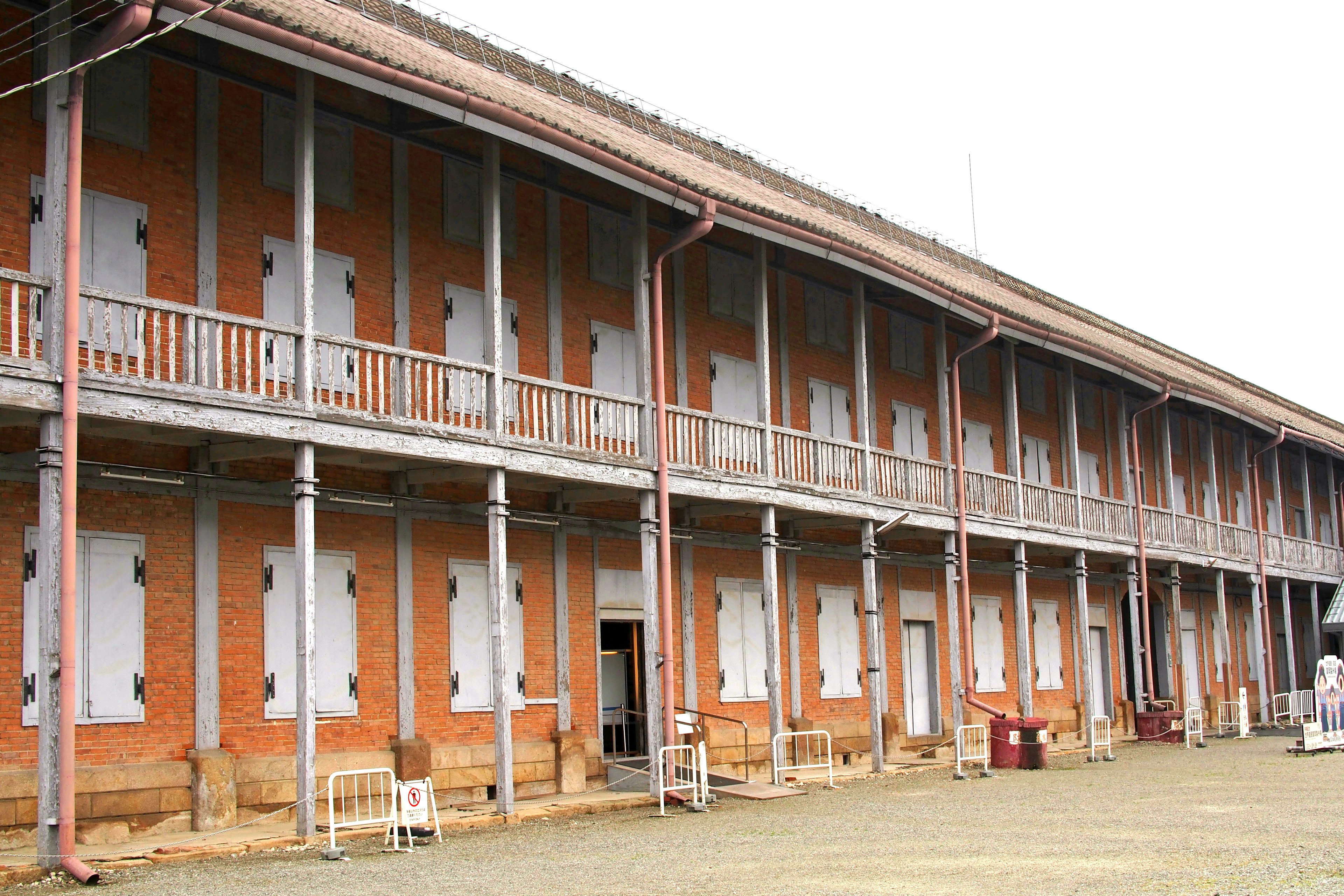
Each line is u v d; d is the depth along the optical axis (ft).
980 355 97.50
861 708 83.87
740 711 74.38
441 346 59.57
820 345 82.07
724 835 48.47
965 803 59.36
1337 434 160.86
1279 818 52.03
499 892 36.27
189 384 43.01
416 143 59.52
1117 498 110.83
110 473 47.34
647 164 56.44
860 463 73.87
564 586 64.85
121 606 47.73
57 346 39.78
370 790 48.75
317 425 46.42
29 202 45.93
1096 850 43.39
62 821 38.52
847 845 45.52
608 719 70.13
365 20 58.59
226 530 51.21
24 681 44.65
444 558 59.41
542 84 71.36
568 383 65.36
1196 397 104.88
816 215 80.84
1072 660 107.45
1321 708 89.45
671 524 70.69
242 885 37.65
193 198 50.80
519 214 64.13
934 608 91.86
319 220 55.11
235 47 52.60
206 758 48.65
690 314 73.41
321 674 53.83
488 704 60.34
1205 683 124.36
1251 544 118.52
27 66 46.16
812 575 81.46
